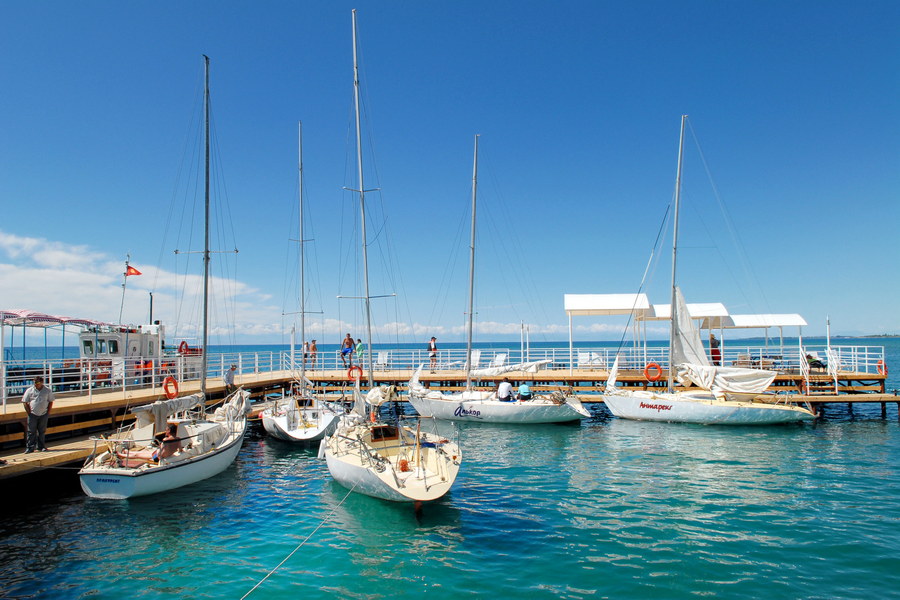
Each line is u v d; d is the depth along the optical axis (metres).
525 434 24.45
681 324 28.39
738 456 19.89
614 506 14.41
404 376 33.66
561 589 9.94
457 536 12.50
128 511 14.38
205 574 10.81
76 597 9.97
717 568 10.68
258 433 25.83
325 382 33.09
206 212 21.58
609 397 27.97
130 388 25.98
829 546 11.64
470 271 28.91
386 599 9.72
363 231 24.11
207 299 21.44
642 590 9.86
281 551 11.83
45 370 22.61
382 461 14.79
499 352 38.78
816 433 24.19
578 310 34.53
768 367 32.47
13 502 15.02
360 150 24.28
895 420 27.78
